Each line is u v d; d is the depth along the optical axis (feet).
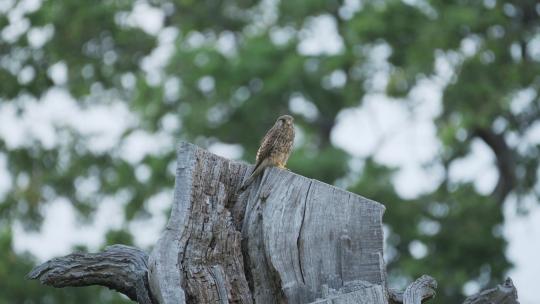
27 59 78.23
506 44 72.79
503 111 72.08
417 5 75.97
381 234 23.32
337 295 22.50
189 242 23.36
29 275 24.77
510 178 76.64
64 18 79.97
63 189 81.56
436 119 74.49
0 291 57.72
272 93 80.64
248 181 24.39
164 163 81.61
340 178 76.79
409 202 74.90
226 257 23.67
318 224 23.56
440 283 70.69
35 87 78.07
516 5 74.59
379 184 74.95
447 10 72.69
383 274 23.15
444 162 76.13
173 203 23.56
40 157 80.74
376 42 76.69
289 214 23.71
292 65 80.23
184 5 90.89
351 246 23.35
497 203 75.51
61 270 24.67
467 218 73.20
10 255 59.88
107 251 25.12
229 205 24.41
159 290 23.06
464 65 71.31
